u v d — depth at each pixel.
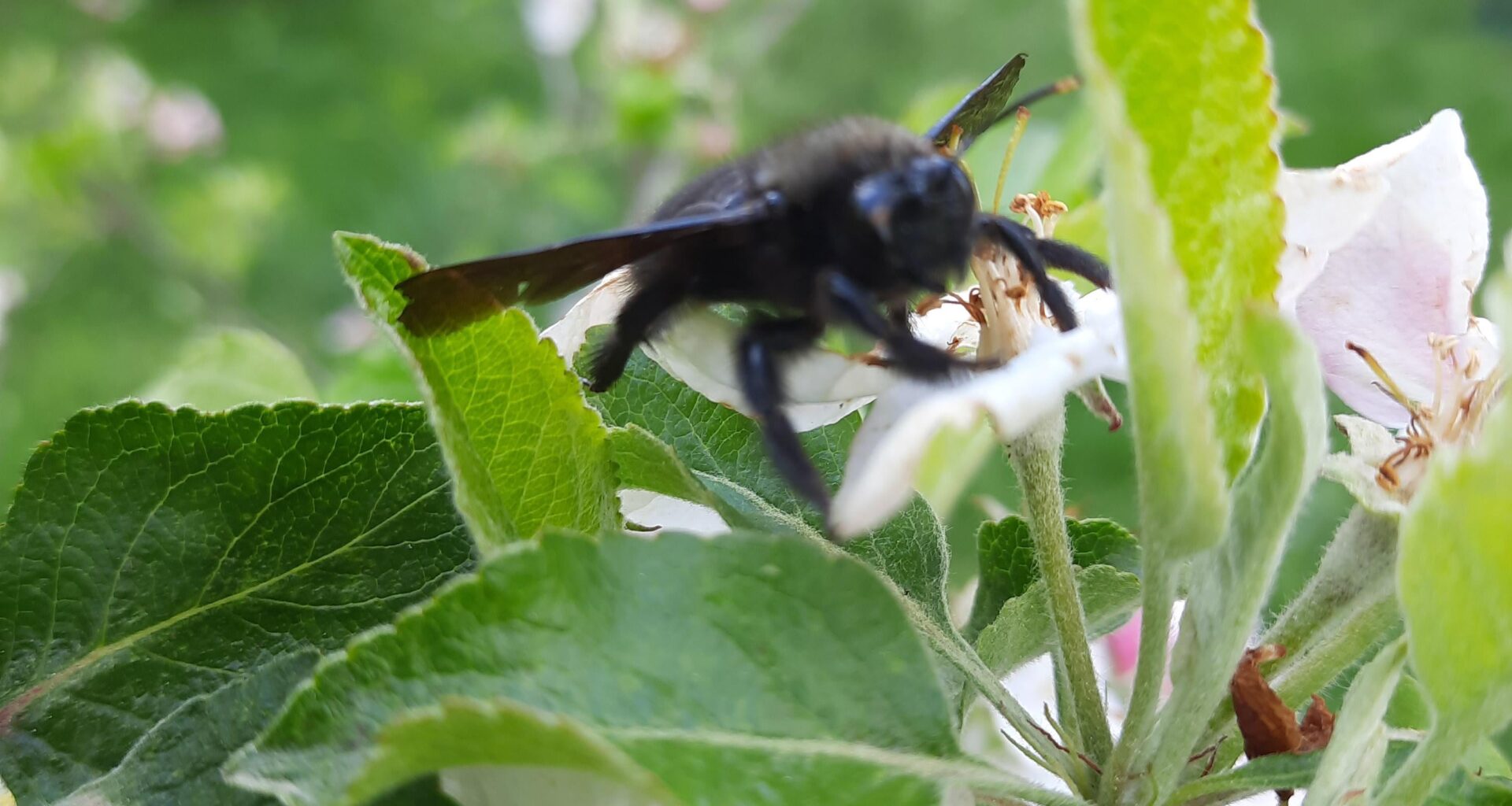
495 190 0.73
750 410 0.17
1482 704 0.14
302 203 0.95
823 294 0.17
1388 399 0.17
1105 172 0.13
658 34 0.55
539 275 0.17
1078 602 0.16
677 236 0.18
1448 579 0.14
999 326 0.17
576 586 0.14
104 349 0.84
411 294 0.16
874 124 0.18
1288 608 0.16
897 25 1.08
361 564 0.17
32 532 0.16
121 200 0.74
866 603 0.14
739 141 0.56
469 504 0.15
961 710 0.17
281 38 1.14
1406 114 0.96
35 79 0.77
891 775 0.14
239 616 0.16
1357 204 0.16
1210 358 0.14
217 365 0.24
